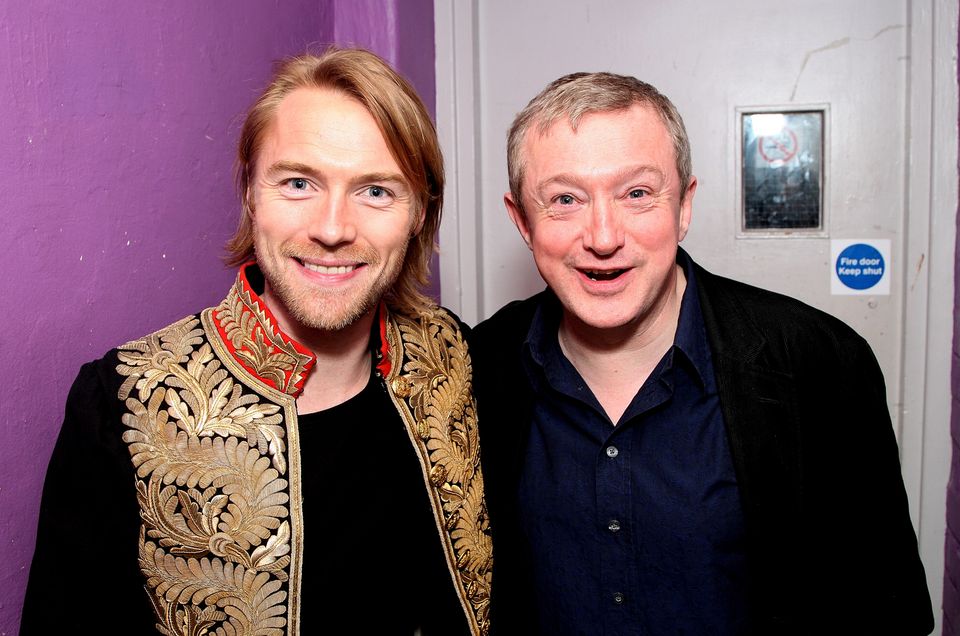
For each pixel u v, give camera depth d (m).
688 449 0.97
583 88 0.91
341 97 0.80
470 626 0.94
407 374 0.95
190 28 1.05
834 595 0.98
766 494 0.93
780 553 0.94
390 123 0.80
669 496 0.95
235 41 1.17
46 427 0.81
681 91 1.68
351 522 0.84
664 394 0.97
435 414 0.96
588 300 0.94
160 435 0.76
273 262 0.81
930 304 1.57
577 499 1.00
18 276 0.76
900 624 0.96
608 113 0.89
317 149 0.77
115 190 0.90
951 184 1.54
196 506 0.76
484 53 1.76
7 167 0.74
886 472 0.97
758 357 0.97
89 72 0.85
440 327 1.07
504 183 1.79
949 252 1.55
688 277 1.04
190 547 0.76
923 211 1.57
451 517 0.93
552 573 1.02
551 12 1.72
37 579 0.74
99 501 0.75
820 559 0.98
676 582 0.95
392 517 0.88
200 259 1.08
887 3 1.58
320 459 0.84
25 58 0.76
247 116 0.86
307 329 0.86
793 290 1.67
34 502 0.80
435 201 0.96
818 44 1.61
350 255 0.80
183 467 0.76
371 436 0.90
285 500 0.79
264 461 0.80
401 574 0.90
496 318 1.23
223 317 0.84
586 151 0.89
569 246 0.92
